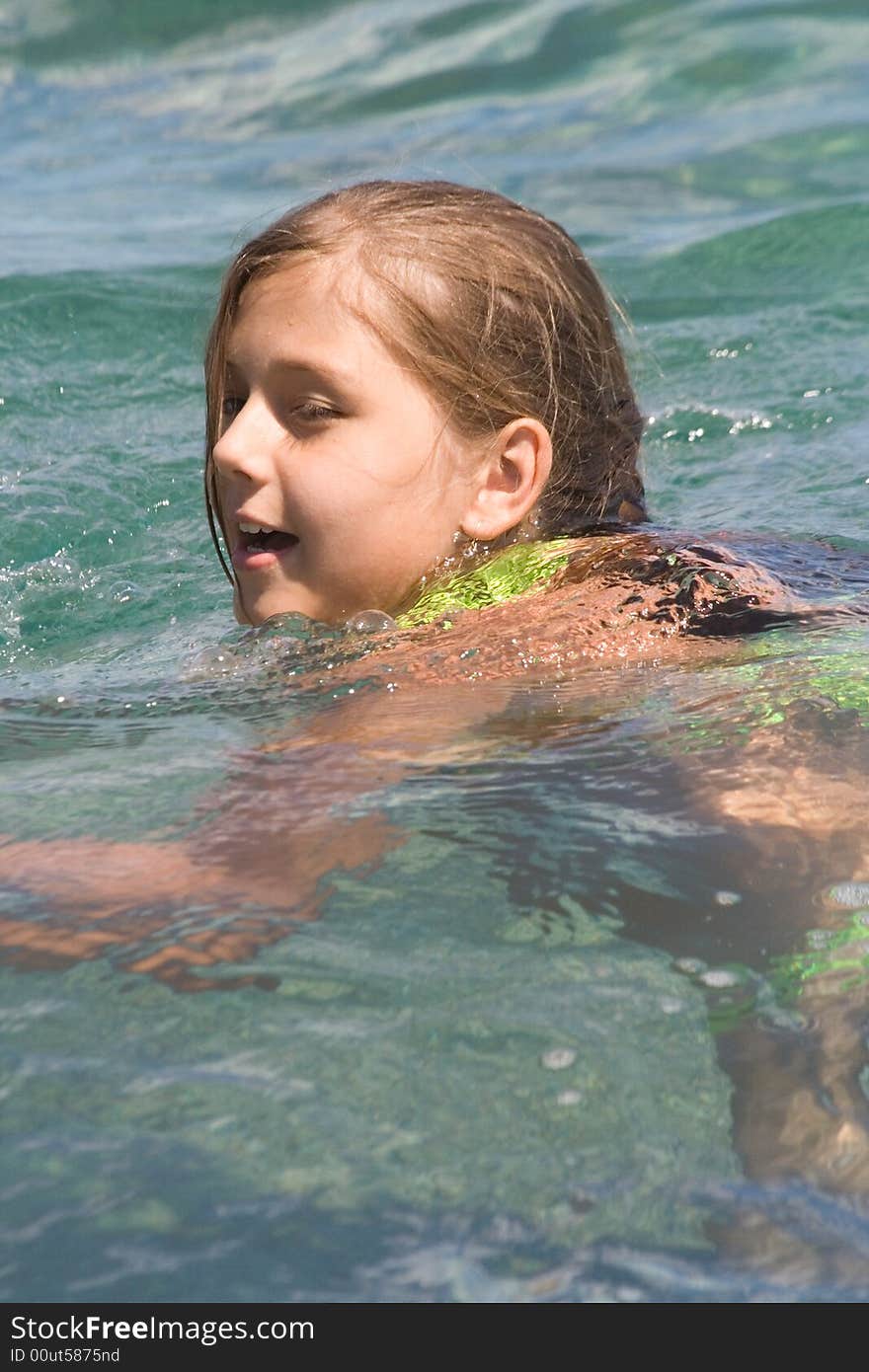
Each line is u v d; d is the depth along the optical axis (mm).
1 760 2156
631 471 2994
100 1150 1363
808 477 3699
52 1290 1230
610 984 1587
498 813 1894
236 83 8656
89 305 4926
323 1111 1410
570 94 7902
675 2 8711
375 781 1992
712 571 2510
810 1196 1325
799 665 2252
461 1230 1289
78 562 3441
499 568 2600
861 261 5262
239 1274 1245
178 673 2521
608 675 2268
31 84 8906
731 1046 1494
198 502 3758
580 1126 1397
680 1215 1305
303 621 2580
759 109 7438
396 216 2686
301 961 1622
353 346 2537
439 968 1610
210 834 1870
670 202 6297
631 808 1896
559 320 2777
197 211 6379
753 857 1794
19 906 1718
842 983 1583
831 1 8445
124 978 1593
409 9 9312
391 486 2553
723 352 4605
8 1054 1484
